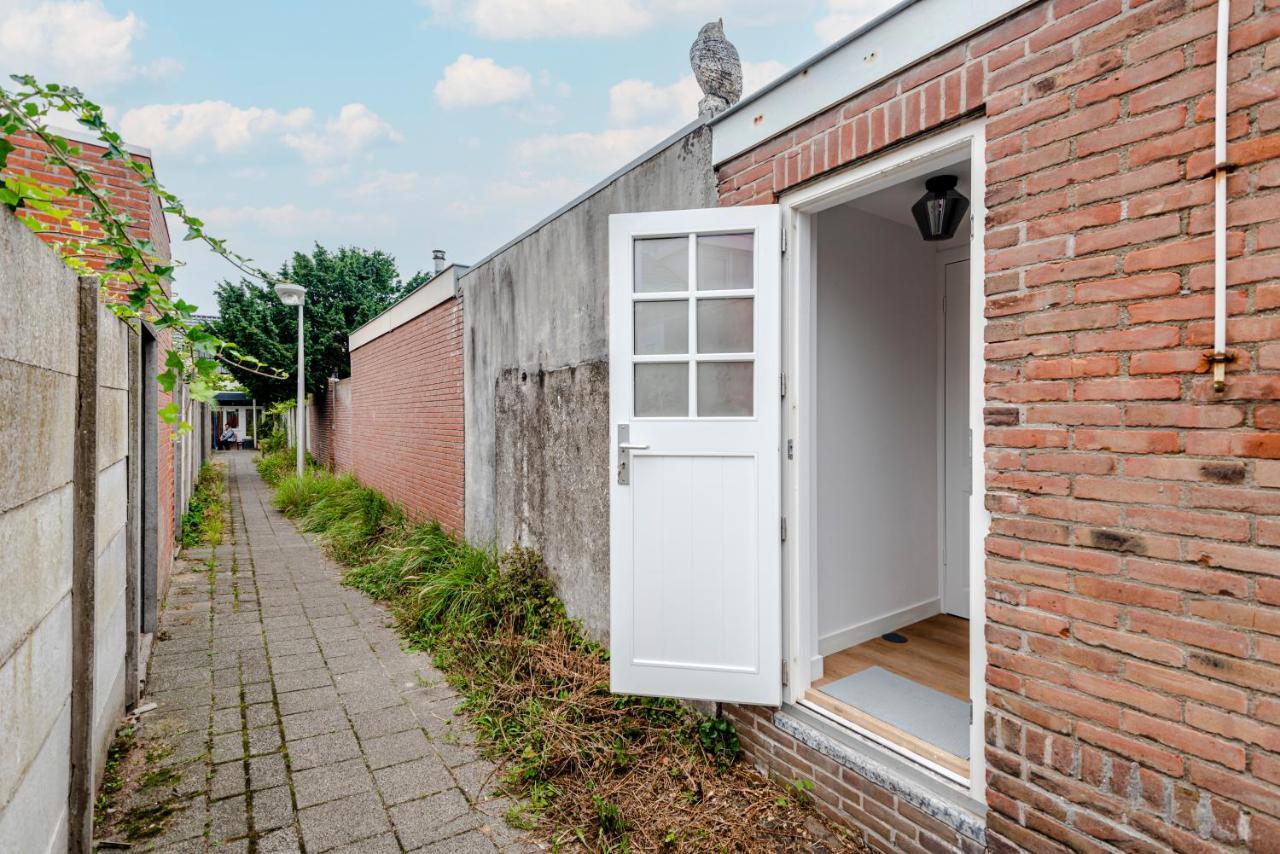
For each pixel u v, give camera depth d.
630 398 2.86
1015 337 1.81
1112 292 1.61
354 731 3.07
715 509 2.75
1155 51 1.52
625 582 2.87
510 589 4.38
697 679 2.77
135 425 3.29
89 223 3.80
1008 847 1.84
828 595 3.27
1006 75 1.83
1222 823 1.44
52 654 1.76
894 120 2.15
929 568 3.86
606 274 3.79
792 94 2.53
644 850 2.24
